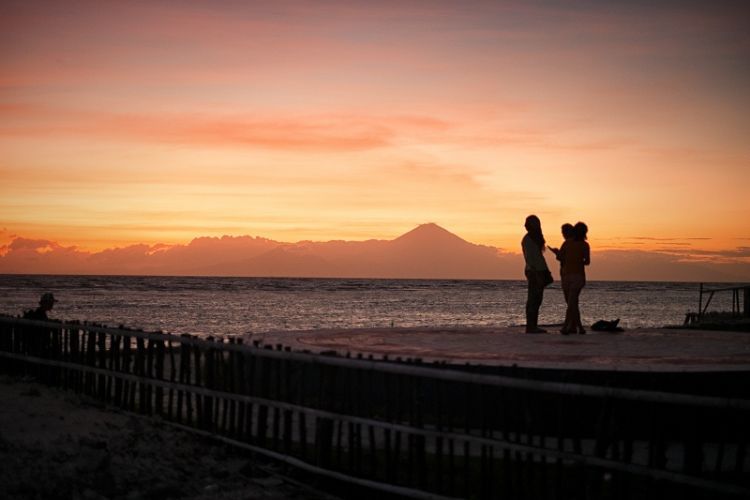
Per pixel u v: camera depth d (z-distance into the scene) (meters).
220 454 8.28
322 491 7.17
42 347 12.04
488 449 6.65
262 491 7.04
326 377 7.65
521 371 9.15
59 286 129.38
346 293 124.06
